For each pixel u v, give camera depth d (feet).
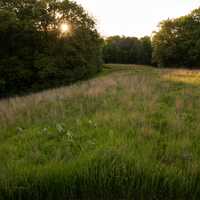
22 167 11.76
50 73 68.59
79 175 10.64
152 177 10.41
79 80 74.18
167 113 20.52
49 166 11.44
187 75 50.55
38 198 10.39
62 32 75.66
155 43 150.61
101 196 10.39
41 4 73.87
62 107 25.54
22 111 26.50
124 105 23.89
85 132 16.88
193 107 22.43
